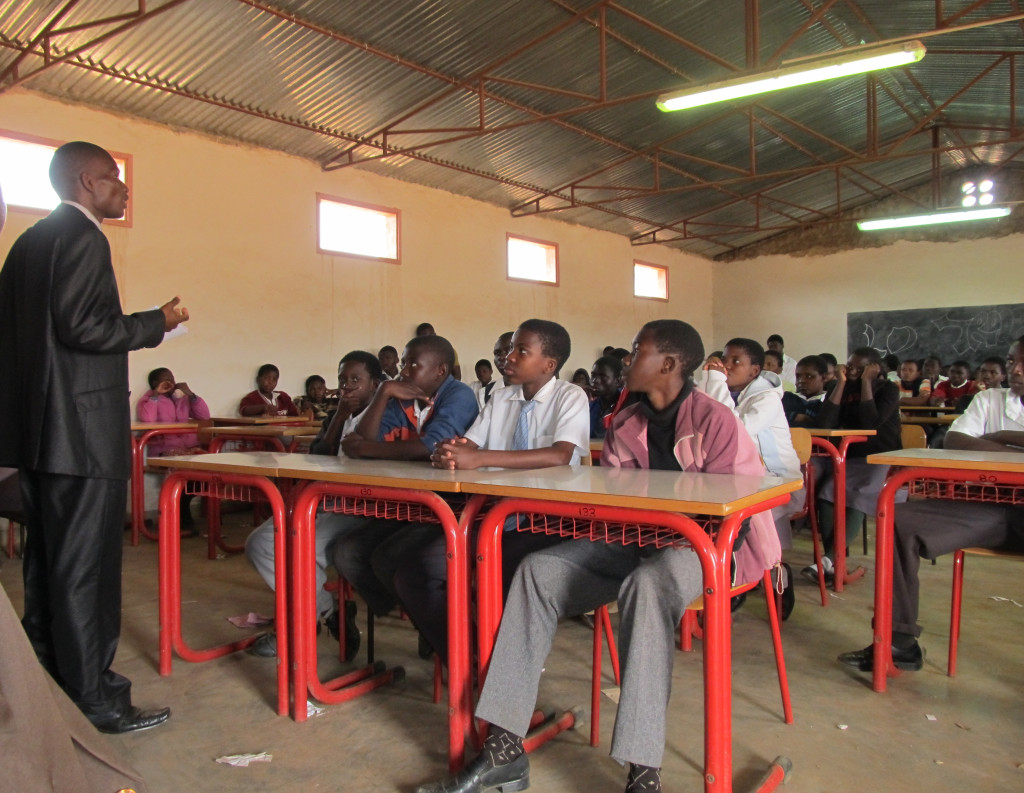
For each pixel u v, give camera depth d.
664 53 6.34
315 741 1.83
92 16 4.30
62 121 5.02
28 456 1.77
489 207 8.33
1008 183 10.30
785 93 7.66
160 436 5.34
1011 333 10.14
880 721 1.93
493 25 5.31
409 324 7.39
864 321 11.10
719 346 12.23
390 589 2.02
